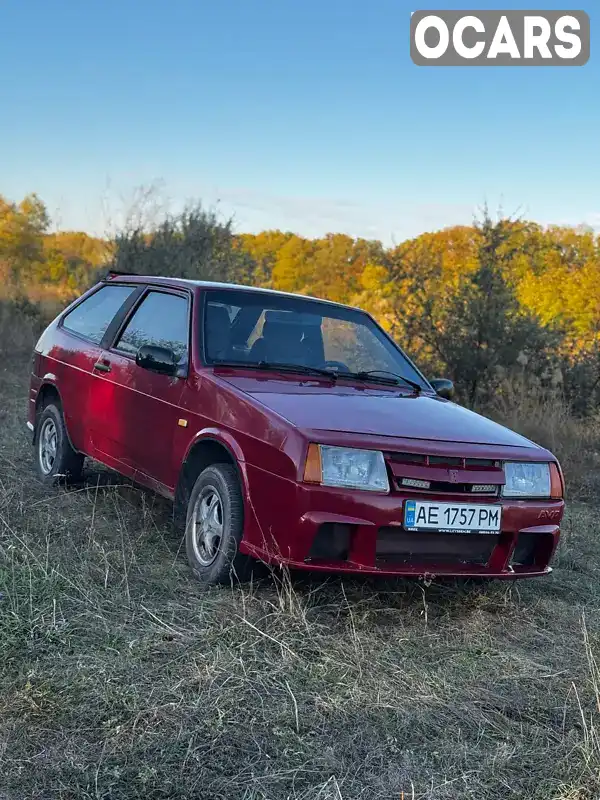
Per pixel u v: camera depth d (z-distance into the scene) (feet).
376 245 38.01
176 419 15.35
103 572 13.97
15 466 21.17
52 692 10.03
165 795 8.32
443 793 8.72
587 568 17.66
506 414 31.68
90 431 18.34
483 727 10.24
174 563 14.88
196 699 10.11
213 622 12.38
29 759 8.71
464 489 13.17
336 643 12.12
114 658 11.03
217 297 16.94
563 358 35.06
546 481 14.06
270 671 11.07
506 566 13.67
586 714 10.74
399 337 35.99
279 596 12.94
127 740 9.20
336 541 12.66
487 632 13.46
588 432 31.42
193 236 47.47
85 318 20.39
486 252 35.68
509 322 34.58
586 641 12.41
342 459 12.56
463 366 34.42
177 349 16.22
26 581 12.98
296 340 17.03
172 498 15.42
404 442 13.04
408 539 12.96
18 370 39.86
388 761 9.30
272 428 13.06
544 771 9.28
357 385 16.17
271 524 12.80
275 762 9.04
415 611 13.87
